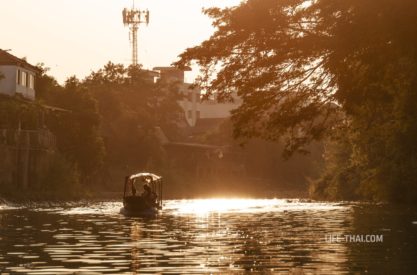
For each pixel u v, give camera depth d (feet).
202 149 625.41
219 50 151.23
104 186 470.80
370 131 212.43
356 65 148.66
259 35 147.54
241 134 164.45
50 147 364.17
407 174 282.15
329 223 202.90
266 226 192.34
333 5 136.98
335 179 395.96
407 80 151.12
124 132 544.62
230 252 127.54
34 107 362.74
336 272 103.04
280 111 159.94
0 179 320.91
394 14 129.70
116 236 160.76
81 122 435.12
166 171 538.47
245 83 154.30
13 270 105.50
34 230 176.86
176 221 214.28
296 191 598.75
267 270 105.29
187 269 106.32
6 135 329.72
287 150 169.37
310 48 143.74
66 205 313.73
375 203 327.47
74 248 134.31
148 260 116.57
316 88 156.66
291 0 145.69
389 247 134.41
